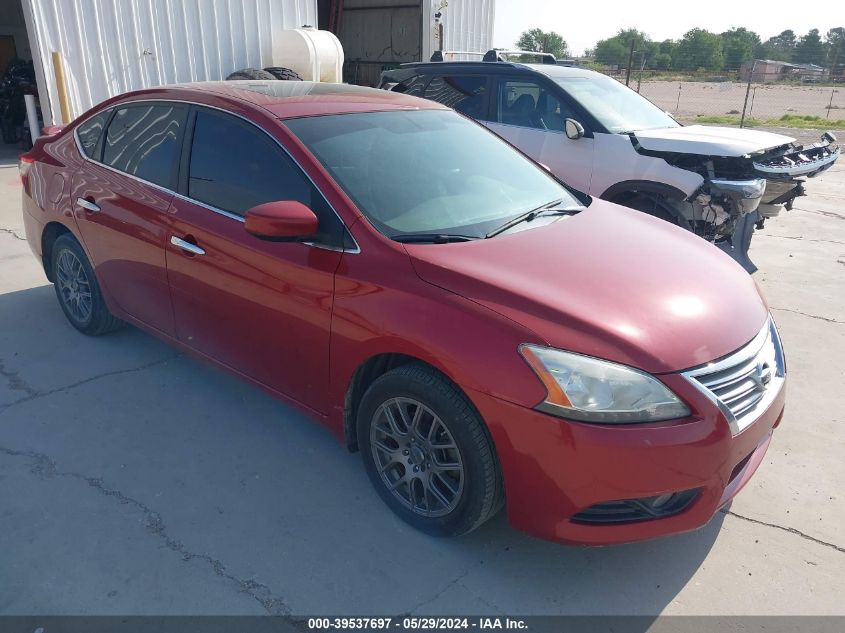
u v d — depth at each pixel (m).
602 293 2.65
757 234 7.95
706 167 5.64
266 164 3.22
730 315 2.73
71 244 4.33
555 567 2.74
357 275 2.81
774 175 5.67
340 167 3.12
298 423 3.67
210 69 11.23
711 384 2.46
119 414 3.69
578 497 2.39
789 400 4.09
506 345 2.44
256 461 3.33
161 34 10.44
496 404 2.43
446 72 7.25
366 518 2.96
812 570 2.75
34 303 5.13
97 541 2.76
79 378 4.05
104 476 3.17
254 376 3.43
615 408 2.34
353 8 18.56
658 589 2.65
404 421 2.81
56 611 2.43
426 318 2.60
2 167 9.95
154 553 2.71
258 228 2.83
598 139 6.09
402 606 2.52
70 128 4.46
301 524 2.91
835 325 5.24
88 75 9.76
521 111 6.67
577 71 7.02
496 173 3.65
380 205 3.03
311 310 2.95
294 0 12.24
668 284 2.81
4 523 2.84
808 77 43.22
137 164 3.83
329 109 3.48
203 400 3.86
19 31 16.56
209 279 3.38
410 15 17.48
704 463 2.40
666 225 3.68
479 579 2.66
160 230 3.59
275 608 2.48
